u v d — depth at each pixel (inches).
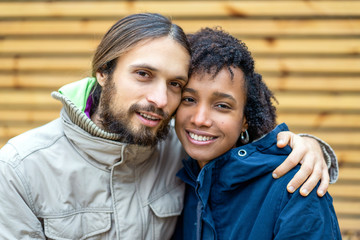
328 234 46.4
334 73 115.8
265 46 116.3
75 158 53.3
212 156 51.8
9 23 120.4
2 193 50.0
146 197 55.3
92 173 53.1
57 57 121.4
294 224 45.7
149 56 48.9
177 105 51.7
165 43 49.5
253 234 48.9
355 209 118.0
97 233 52.1
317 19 114.2
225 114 50.6
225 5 115.3
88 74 63.9
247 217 50.5
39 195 51.5
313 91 117.1
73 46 120.3
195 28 116.1
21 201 50.2
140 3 116.9
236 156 51.5
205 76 49.5
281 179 48.9
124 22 52.4
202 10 115.8
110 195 53.6
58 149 53.2
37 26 120.2
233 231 51.1
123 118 50.7
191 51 51.9
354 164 117.5
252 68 52.2
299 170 48.0
